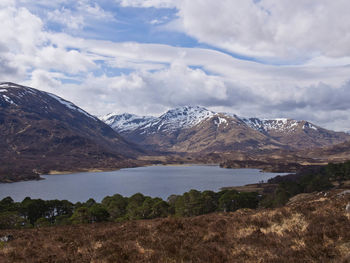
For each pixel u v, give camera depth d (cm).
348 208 1839
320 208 2044
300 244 1402
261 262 1255
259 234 1631
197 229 1905
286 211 2072
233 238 1630
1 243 2006
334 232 1459
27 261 1534
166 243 1617
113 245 1641
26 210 7225
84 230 2578
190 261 1320
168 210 7525
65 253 1644
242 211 2914
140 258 1416
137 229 2095
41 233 2512
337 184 13238
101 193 17400
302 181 14588
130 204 7669
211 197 8975
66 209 7912
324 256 1228
